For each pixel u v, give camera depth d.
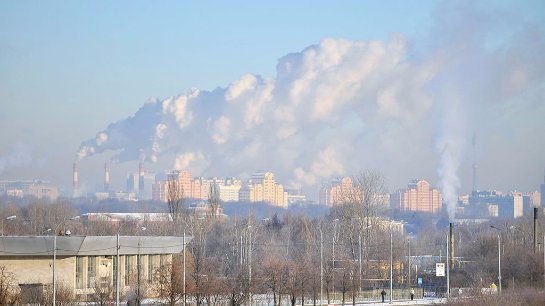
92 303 174.12
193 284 173.25
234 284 191.75
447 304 199.62
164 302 173.25
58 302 158.62
